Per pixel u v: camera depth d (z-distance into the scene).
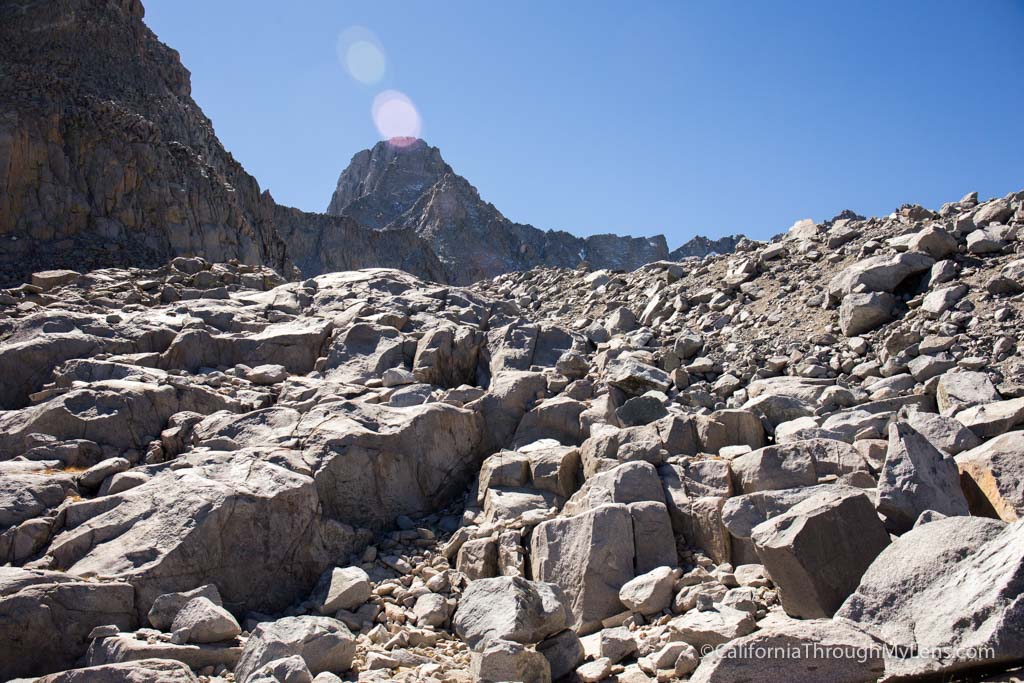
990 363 11.21
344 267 92.38
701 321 16.52
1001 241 14.10
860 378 12.57
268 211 44.78
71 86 33.00
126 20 40.34
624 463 8.78
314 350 14.55
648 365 13.63
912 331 12.70
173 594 7.21
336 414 10.53
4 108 29.73
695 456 9.48
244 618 7.91
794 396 12.14
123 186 31.72
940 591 5.32
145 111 37.38
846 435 9.75
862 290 14.05
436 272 98.19
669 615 7.08
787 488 8.27
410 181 155.62
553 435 11.20
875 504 7.31
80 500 8.66
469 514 9.59
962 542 5.52
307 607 8.02
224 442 10.13
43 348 12.76
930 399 11.03
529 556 8.41
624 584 7.54
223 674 6.38
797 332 14.52
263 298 17.64
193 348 13.73
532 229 135.75
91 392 10.78
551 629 6.56
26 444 10.12
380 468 9.96
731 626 6.16
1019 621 4.76
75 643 6.91
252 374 13.19
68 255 28.58
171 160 34.22
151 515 8.12
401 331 15.26
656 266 22.61
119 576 7.48
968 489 7.44
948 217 16.98
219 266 21.00
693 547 8.12
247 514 8.20
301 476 8.88
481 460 11.30
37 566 7.79
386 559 8.97
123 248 30.25
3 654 6.56
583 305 22.12
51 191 29.62
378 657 6.61
